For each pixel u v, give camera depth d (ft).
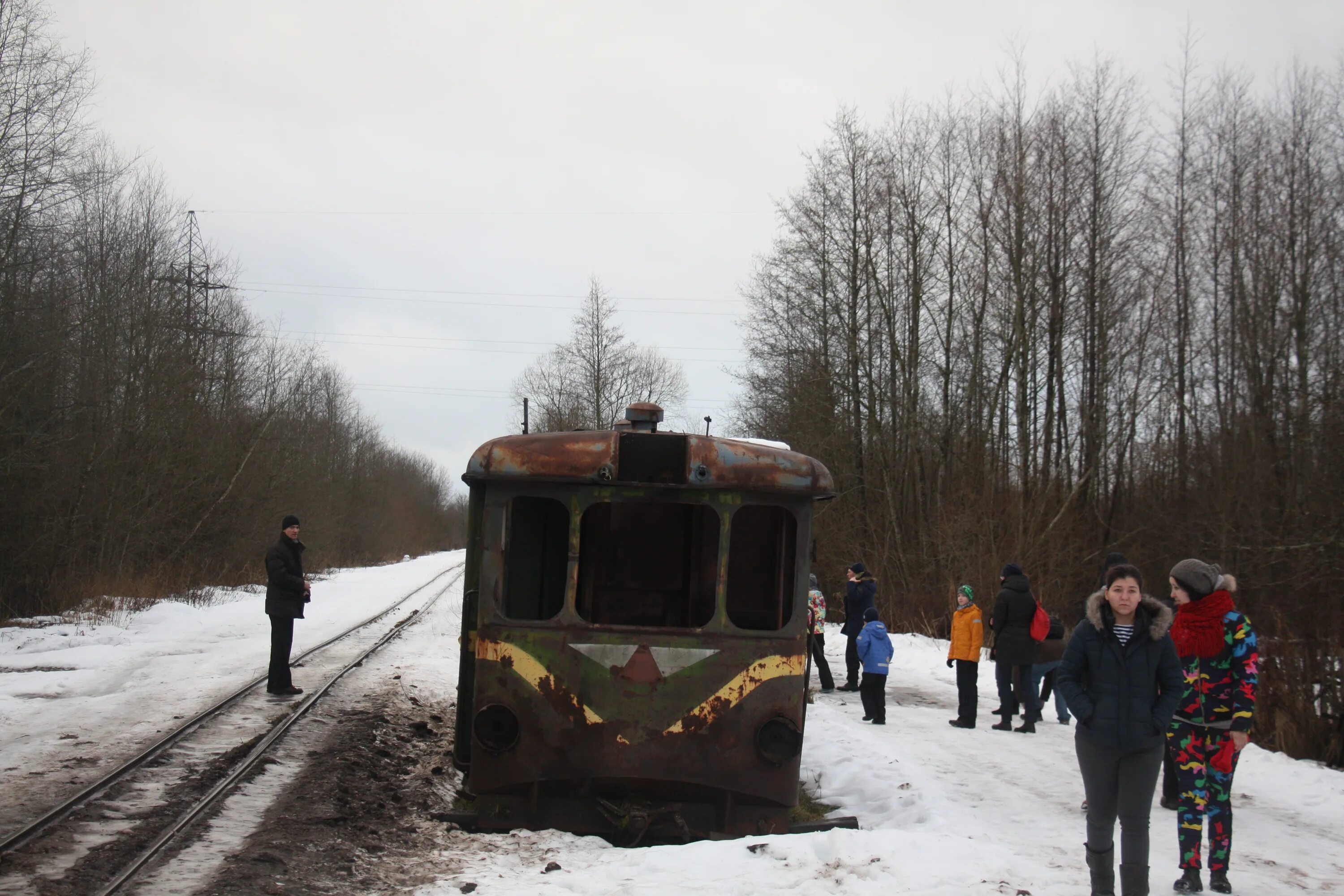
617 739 23.90
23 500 76.54
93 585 81.87
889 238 113.19
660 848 22.43
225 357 119.34
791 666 24.52
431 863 21.67
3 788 27.02
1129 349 99.50
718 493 24.80
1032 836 25.25
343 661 54.34
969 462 101.40
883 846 21.80
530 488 24.66
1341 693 39.11
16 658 52.80
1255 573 59.77
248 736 34.14
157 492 92.84
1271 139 93.71
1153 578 90.68
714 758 24.04
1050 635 43.55
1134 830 18.61
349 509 190.90
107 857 21.47
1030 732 41.06
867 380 113.29
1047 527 90.63
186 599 91.30
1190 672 21.57
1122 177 100.63
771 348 115.55
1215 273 96.32
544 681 24.03
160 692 42.73
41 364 73.31
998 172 104.37
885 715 41.75
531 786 24.02
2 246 71.51
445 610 94.94
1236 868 23.26
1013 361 103.55
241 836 23.24
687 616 26.27
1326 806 30.76
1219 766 21.15
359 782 28.76
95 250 94.22
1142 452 97.86
